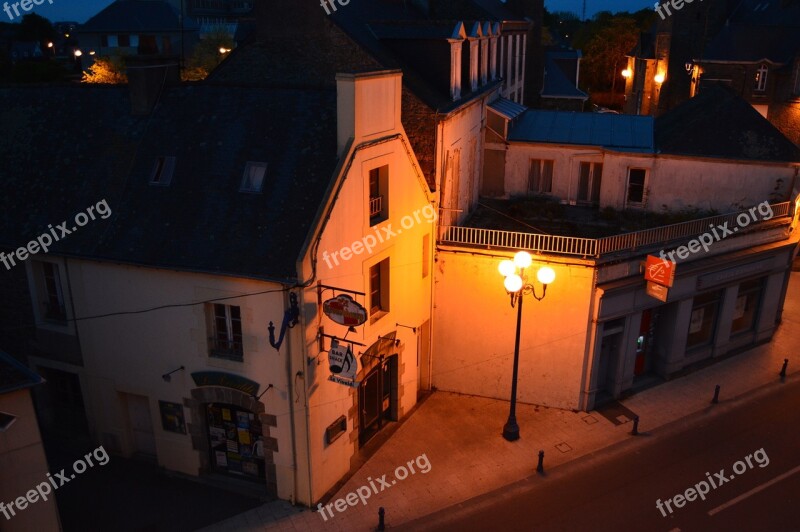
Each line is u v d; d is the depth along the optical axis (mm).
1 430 11922
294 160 16344
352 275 16688
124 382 17422
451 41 22344
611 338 21344
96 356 17484
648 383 22672
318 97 17172
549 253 19938
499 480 17812
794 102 45906
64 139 19016
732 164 25312
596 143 27422
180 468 17688
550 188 28641
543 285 19141
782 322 27031
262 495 16891
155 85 18594
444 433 19875
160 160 17469
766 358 24328
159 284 16031
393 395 20297
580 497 17125
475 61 25953
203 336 15992
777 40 46906
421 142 20141
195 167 17094
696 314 23172
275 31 21812
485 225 25188
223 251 15516
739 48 47594
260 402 15961
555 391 21125
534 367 21109
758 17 49594
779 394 21953
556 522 16219
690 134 26453
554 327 20484
